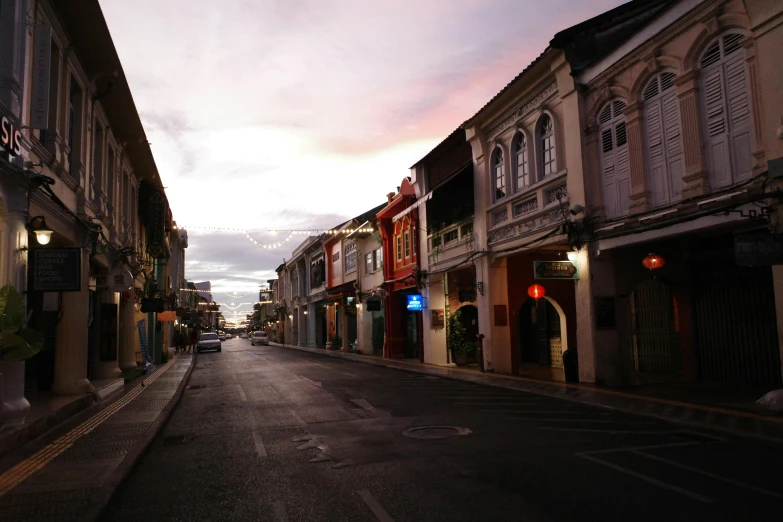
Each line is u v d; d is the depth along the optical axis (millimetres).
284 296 65312
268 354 38656
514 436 8844
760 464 6879
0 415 8422
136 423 10586
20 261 9117
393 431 9516
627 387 13938
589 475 6512
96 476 6824
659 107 12258
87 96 13867
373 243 32812
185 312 46969
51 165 11055
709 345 14836
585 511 5312
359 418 10922
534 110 16766
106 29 12227
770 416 9484
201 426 10734
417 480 6508
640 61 12641
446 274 23500
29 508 5633
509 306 19344
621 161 13414
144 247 25188
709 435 8641
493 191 19359
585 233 14125
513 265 19453
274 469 7293
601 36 14852
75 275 10070
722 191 10438
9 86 8719
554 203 15719
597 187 14078
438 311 24500
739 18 10250
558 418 10461
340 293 37812
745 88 10219
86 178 13727
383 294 29391
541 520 5113
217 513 5684
